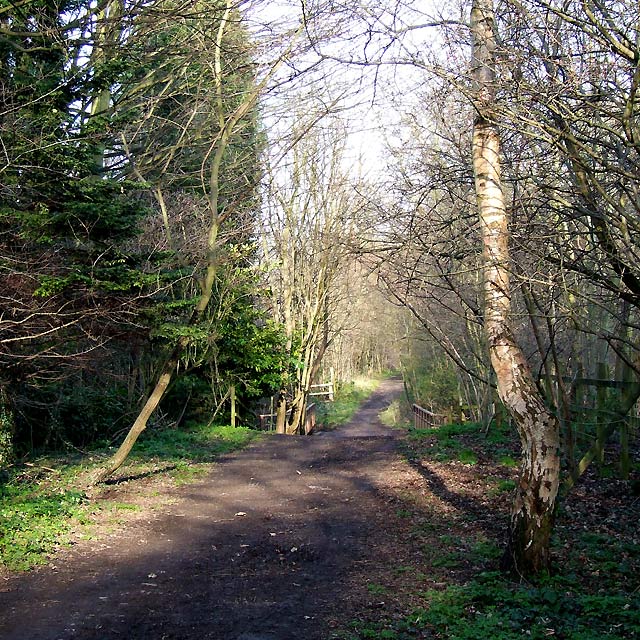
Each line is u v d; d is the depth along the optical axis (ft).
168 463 43.75
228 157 51.72
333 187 76.23
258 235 69.15
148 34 36.06
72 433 50.01
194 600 20.13
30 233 30.76
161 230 44.24
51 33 31.09
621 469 31.12
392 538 27.07
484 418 53.11
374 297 98.84
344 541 26.99
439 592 20.25
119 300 32.86
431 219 24.03
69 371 42.50
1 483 32.81
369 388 169.07
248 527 29.40
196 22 40.27
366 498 34.50
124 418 55.72
